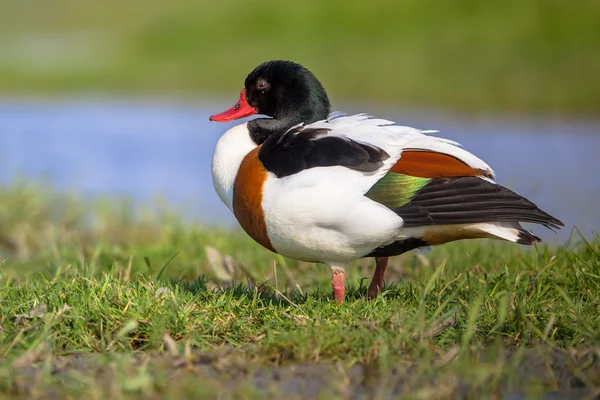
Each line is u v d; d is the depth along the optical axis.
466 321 8.00
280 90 9.94
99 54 44.84
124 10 57.12
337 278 8.92
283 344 7.35
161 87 37.69
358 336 7.42
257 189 8.52
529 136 25.27
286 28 41.03
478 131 26.11
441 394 6.48
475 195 8.18
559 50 33.94
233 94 36.09
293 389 6.71
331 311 8.26
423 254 11.20
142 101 35.31
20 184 17.03
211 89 36.84
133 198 17.64
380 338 7.31
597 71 31.77
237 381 6.86
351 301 8.91
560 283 9.13
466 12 38.81
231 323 8.04
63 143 25.45
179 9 47.19
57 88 38.53
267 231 8.66
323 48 38.00
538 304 8.34
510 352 7.54
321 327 7.62
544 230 15.19
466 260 11.09
